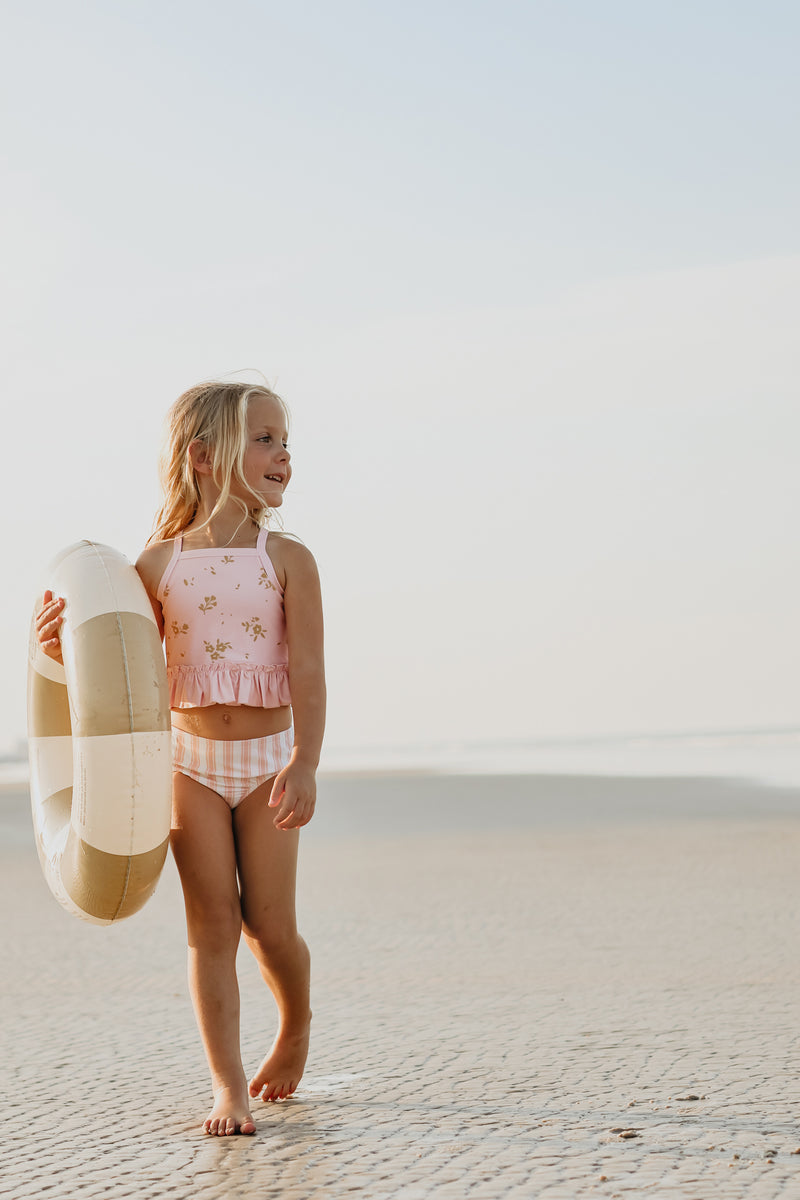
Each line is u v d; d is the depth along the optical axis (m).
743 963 4.65
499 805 14.90
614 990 4.25
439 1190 2.24
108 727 2.88
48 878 3.19
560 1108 2.83
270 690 3.11
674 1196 2.17
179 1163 2.50
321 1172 2.39
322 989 4.46
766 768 22.91
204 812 3.07
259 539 3.20
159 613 3.22
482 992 4.31
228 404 3.24
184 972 5.07
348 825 12.58
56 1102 3.08
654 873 7.61
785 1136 2.54
